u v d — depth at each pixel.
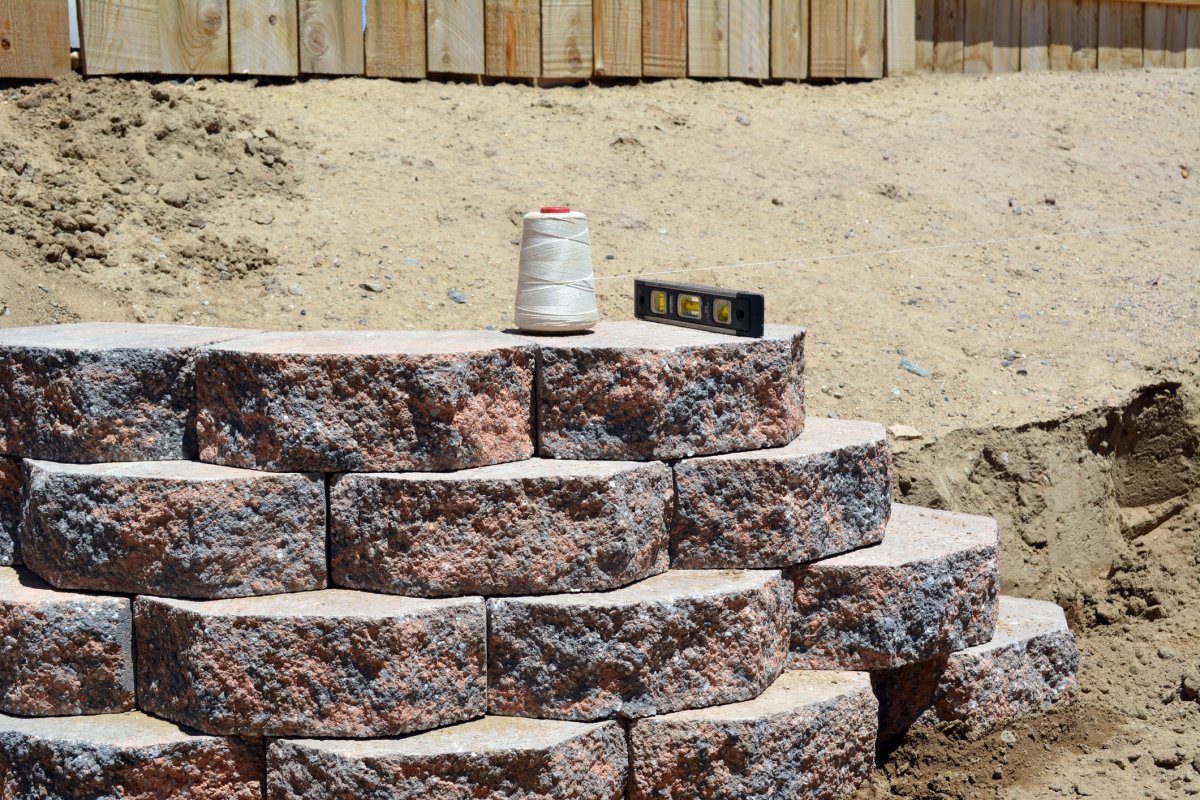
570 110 8.09
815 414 6.14
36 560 4.42
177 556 4.19
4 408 4.54
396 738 4.09
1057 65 9.97
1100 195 8.39
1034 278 7.44
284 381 4.19
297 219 6.71
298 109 7.45
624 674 4.21
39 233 6.09
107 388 4.38
